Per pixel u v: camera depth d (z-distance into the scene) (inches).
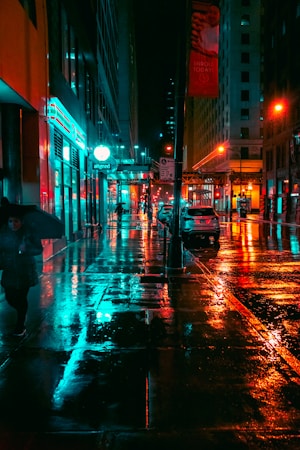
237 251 684.7
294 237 962.1
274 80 1996.8
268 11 2064.5
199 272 450.6
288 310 297.6
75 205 799.1
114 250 643.5
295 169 1710.1
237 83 3120.1
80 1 787.4
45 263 506.0
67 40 669.3
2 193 429.4
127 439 132.1
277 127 1963.6
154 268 473.1
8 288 224.8
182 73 444.1
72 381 173.8
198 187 4067.4
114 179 1873.8
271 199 2033.7
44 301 313.6
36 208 227.9
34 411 149.3
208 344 220.5
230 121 3139.8
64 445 129.3
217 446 128.5
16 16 379.9
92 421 142.5
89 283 385.4
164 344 220.1
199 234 827.4
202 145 4507.9
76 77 764.0
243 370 185.9
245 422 141.9
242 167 3147.1
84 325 253.3
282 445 129.2
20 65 392.8
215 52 425.4
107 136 1684.3
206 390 165.9
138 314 279.3
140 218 1955.0
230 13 3097.9
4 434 135.3
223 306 303.3
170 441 131.0
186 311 288.4
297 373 183.0
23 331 230.4
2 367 188.1
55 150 580.1
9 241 223.5
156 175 2064.5
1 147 430.3
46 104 508.4
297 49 1726.1
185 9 434.6
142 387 168.6
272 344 221.0
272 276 444.5
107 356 202.4
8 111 429.4
